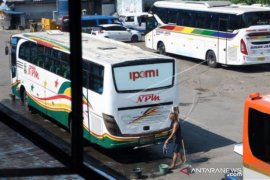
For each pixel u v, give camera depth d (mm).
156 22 34875
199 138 16688
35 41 19188
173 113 14359
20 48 20844
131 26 43812
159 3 34531
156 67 14961
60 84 17172
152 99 14938
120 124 14641
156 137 15047
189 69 29500
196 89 24406
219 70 29156
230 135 17000
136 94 14711
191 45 31516
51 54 17828
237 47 27891
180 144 14164
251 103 10188
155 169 14070
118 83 14539
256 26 27578
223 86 24984
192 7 31219
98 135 15094
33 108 19844
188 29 31641
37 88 19203
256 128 10070
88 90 15391
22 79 20750
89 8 40438
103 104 14703
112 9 43938
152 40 35500
